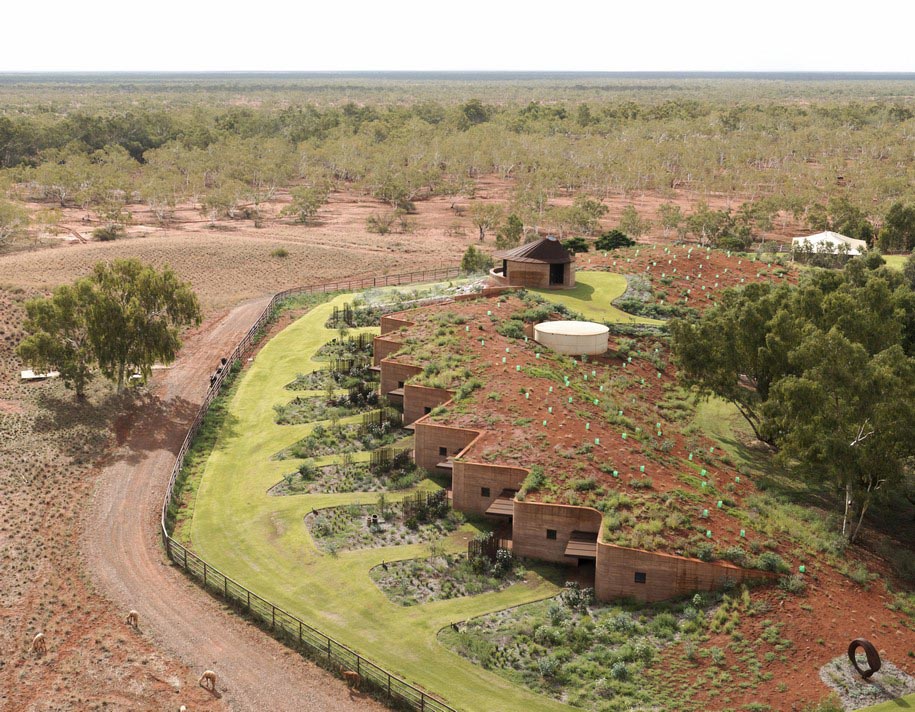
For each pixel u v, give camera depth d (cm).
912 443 4638
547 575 4606
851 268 8338
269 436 6266
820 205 16112
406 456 5803
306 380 7244
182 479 5734
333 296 10269
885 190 17800
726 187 19675
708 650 3897
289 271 12206
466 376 6147
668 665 3838
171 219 16375
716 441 6175
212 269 12106
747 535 4609
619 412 5884
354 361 7525
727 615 4097
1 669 3794
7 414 6669
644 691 3678
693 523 4612
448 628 4122
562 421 5566
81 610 4247
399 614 4238
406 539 4931
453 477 5150
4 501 5341
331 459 5856
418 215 17750
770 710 3528
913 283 9719
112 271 7331
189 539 4969
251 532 5016
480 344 6738
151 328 7100
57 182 17750
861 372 4734
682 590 4309
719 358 6088
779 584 4256
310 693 3684
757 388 6538
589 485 4850
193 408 7056
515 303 7788
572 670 3831
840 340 4803
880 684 3666
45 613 4216
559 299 8238
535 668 3853
